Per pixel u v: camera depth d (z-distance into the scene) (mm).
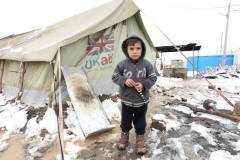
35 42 8047
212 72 17703
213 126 4551
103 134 4496
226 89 8508
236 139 3996
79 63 6281
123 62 3479
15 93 7520
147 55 8945
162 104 6160
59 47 5684
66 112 5309
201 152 3582
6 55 7758
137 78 3369
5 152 4133
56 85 5684
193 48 15008
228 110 5391
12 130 5012
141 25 8016
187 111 5488
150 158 3502
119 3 6941
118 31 7160
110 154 3705
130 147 3852
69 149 3953
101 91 6758
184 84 10133
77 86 5438
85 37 6363
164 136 4137
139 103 3400
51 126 4773
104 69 6809
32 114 5602
